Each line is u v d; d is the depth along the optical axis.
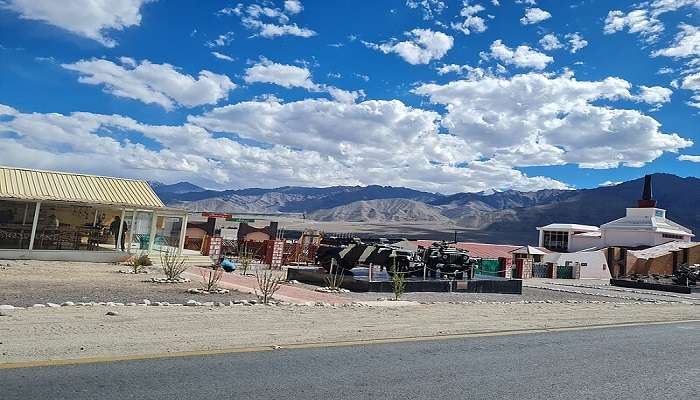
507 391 6.30
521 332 11.09
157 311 10.62
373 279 21.86
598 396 6.27
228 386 5.82
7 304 10.75
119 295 13.50
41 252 23.39
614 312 16.91
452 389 6.25
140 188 28.83
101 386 5.52
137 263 21.27
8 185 24.50
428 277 24.64
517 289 25.86
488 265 38.31
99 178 28.34
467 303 17.69
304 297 16.64
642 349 9.72
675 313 17.88
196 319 9.95
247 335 8.77
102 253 24.86
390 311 13.54
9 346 6.85
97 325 8.63
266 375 6.38
